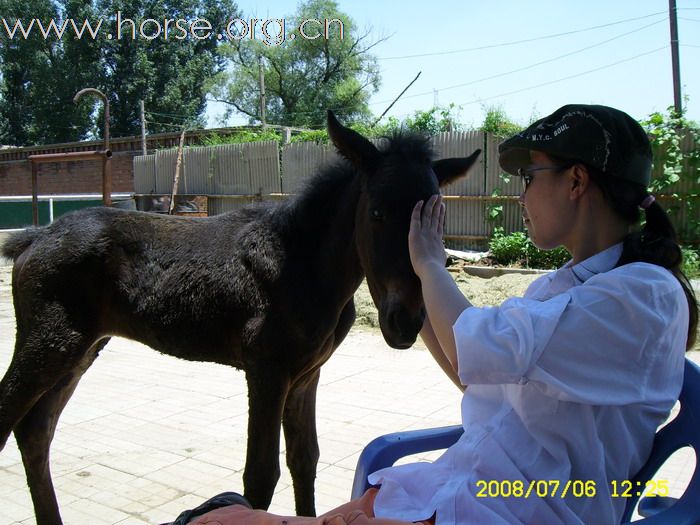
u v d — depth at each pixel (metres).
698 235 8.65
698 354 5.65
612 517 1.35
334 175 2.68
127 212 3.06
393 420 4.54
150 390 5.41
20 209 15.89
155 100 35.31
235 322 2.73
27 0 35.12
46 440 3.08
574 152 1.38
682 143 8.85
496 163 10.37
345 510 1.56
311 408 2.93
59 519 3.04
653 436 1.47
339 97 30.77
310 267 2.65
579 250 1.47
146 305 2.89
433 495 1.49
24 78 38.34
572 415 1.33
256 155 13.97
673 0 14.46
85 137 38.84
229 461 3.88
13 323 8.42
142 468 3.78
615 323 1.26
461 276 9.06
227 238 2.84
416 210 1.70
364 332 7.40
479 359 1.28
